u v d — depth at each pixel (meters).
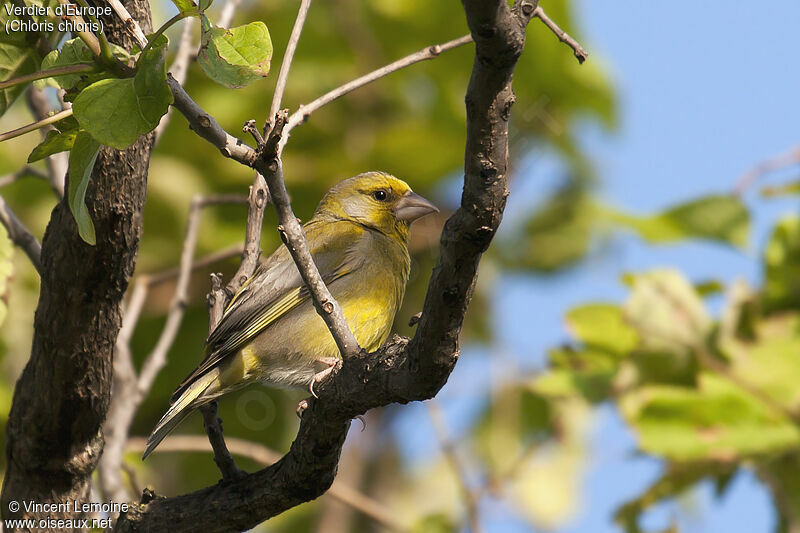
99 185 7.74
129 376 10.05
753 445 8.96
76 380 8.35
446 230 6.14
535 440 12.58
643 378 9.56
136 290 10.65
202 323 13.13
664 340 9.53
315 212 13.02
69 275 8.00
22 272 12.79
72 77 6.20
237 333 10.91
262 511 8.30
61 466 8.70
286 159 13.11
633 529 9.83
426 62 13.33
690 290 9.74
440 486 13.52
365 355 7.22
